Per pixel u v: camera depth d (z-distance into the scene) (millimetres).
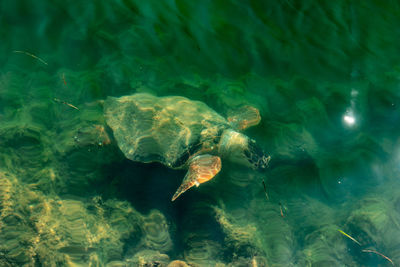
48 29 6504
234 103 6516
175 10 6645
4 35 6438
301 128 6438
